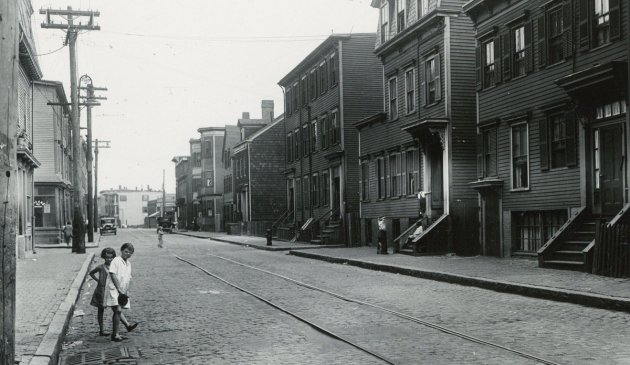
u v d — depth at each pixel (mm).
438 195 27781
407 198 30516
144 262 28266
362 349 8961
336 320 11516
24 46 29328
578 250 18391
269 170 61781
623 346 8758
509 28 23062
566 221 19812
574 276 16281
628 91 16734
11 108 6422
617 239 15977
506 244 23531
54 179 44844
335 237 38406
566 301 13227
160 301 14773
